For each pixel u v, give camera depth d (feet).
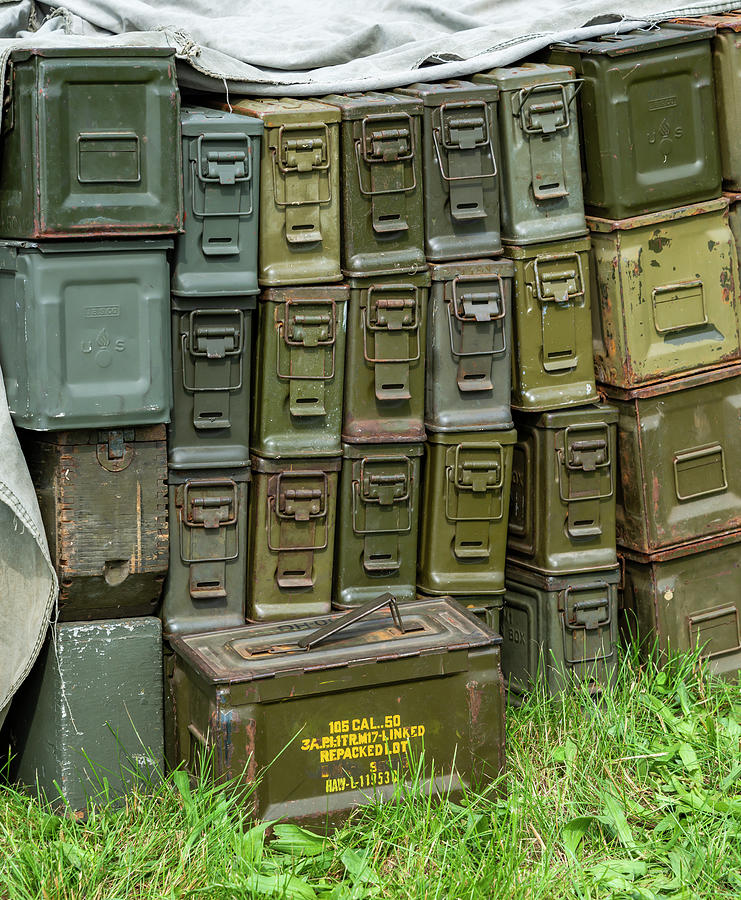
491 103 14.51
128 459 13.34
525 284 14.89
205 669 12.85
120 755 13.51
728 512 16.15
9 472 12.79
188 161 13.33
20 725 14.25
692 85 15.33
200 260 13.56
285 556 14.47
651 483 15.61
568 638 15.48
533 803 13.28
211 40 15.69
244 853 12.26
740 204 15.89
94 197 12.68
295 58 15.56
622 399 15.48
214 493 14.03
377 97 14.42
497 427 14.84
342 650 13.24
